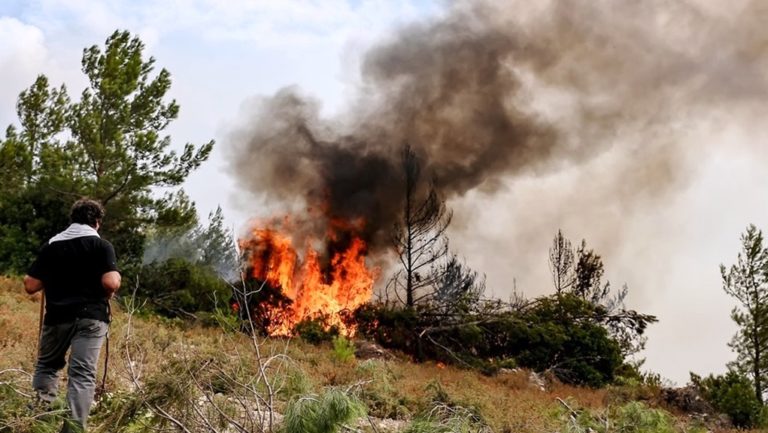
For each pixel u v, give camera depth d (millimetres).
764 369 24188
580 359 24391
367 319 24453
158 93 22984
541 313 26625
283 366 8570
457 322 25734
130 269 21156
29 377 5766
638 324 27797
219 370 5602
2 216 20750
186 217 22438
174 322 18125
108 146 21938
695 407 18594
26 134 22000
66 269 5289
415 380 13945
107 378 6758
